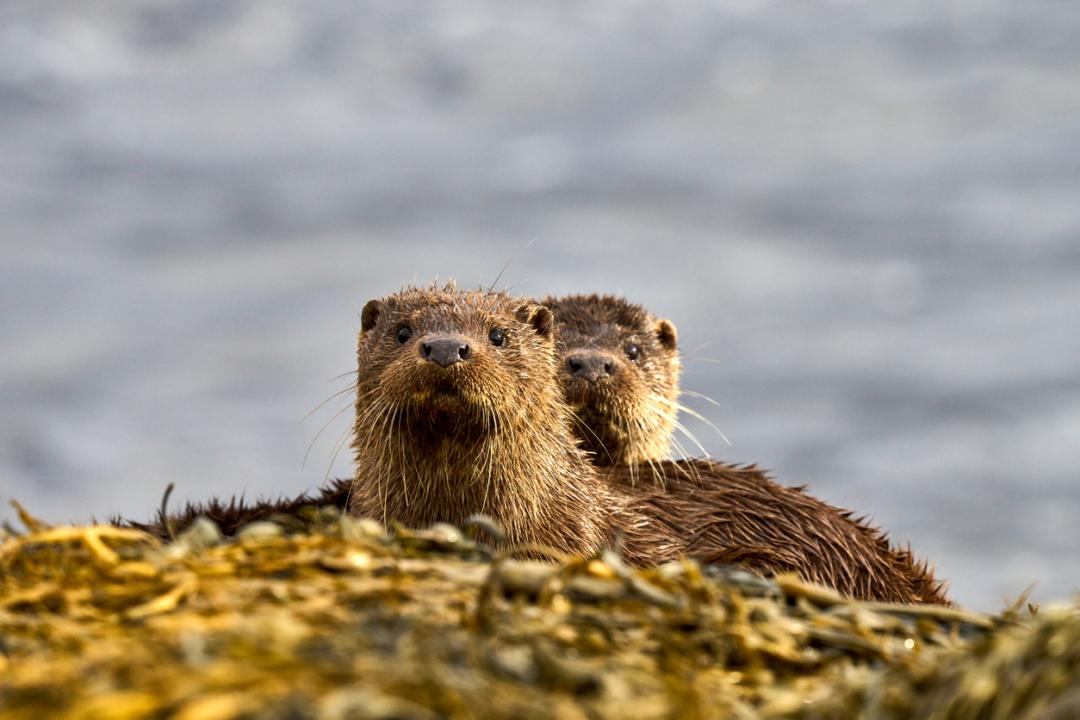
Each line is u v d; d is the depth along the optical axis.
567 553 7.92
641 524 8.75
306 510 5.23
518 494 7.71
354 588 3.91
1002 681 3.29
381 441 7.62
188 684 3.09
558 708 3.18
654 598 3.98
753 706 3.63
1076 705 3.08
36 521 4.55
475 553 4.48
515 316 8.26
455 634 3.56
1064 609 3.53
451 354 7.21
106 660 3.33
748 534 9.06
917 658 3.81
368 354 8.06
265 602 3.79
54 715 3.06
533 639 3.60
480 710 3.12
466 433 7.40
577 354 9.95
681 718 3.26
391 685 3.13
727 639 3.86
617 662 3.61
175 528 7.76
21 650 3.64
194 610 3.75
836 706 3.48
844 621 4.12
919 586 9.38
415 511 7.68
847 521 9.41
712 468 9.88
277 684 3.10
